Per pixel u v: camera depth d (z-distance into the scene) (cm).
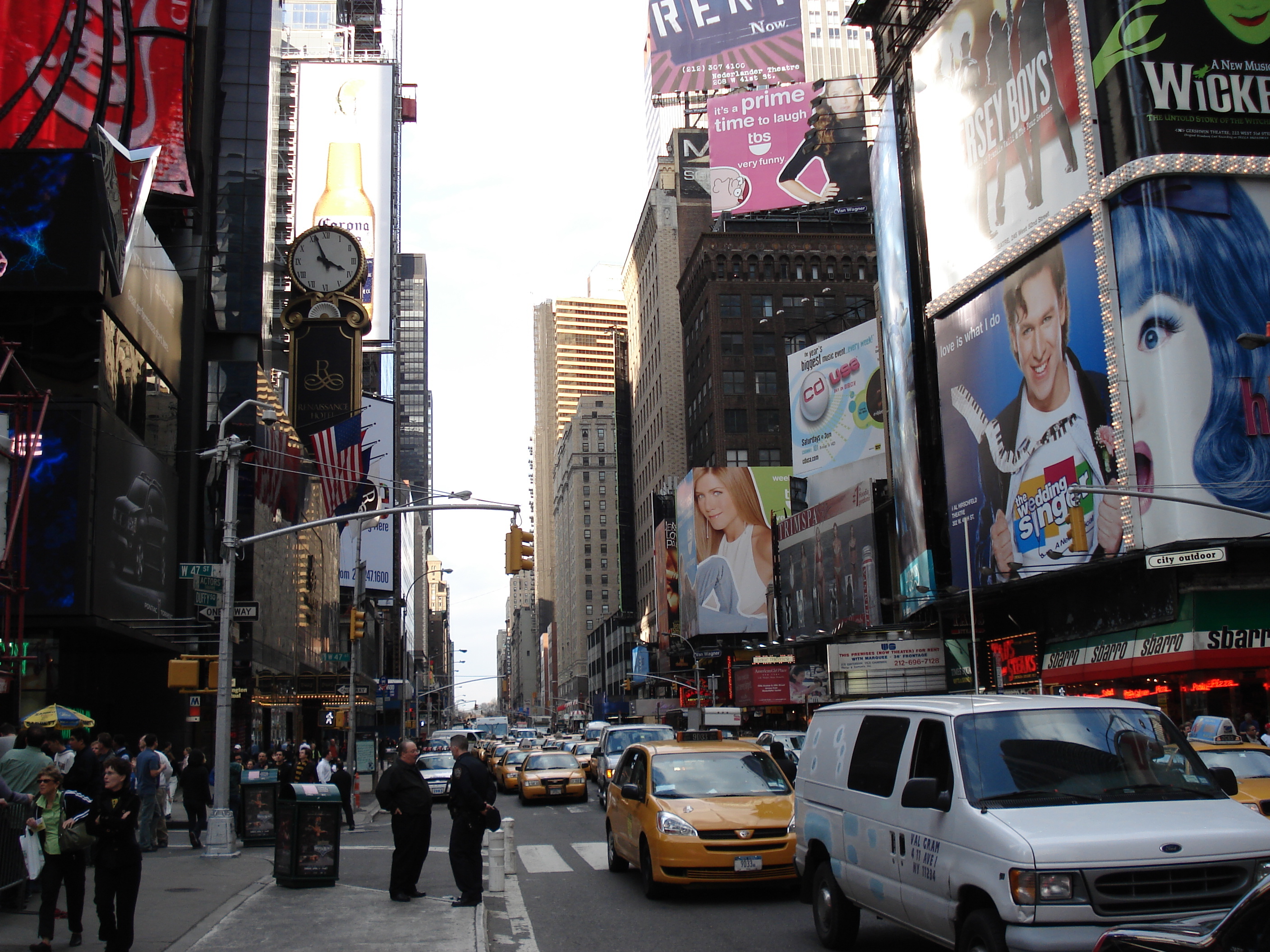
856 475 7406
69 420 3372
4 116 4575
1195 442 3228
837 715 1078
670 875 1266
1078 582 3962
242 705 4638
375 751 4328
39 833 1027
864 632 5762
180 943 1012
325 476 6725
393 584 9012
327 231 6975
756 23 11081
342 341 6862
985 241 4247
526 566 2252
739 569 8906
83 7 4781
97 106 4756
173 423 4538
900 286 5062
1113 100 3531
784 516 8550
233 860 1770
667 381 11962
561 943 1080
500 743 7719
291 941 1022
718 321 10188
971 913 747
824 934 1019
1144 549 3306
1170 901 682
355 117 8619
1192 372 3259
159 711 4409
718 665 8881
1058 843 694
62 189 3475
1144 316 3362
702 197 11906
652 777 1385
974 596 4456
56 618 3269
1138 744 816
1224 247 3359
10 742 1422
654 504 11506
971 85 4366
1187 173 3378
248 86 6091
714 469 9094
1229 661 3122
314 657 6238
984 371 4256
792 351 10194
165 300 4406
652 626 12212
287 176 8706
